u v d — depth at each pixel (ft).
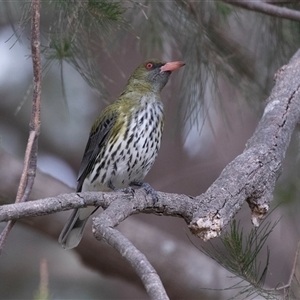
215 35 35.40
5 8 29.94
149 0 34.09
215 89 35.12
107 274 43.68
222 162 48.29
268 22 35.78
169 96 38.91
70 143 55.01
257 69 36.06
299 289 21.54
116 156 33.14
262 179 24.93
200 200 23.36
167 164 49.98
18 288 51.88
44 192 40.29
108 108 33.96
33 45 24.52
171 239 44.98
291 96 29.53
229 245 22.15
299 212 34.24
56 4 27.48
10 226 24.25
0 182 38.81
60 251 53.83
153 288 16.38
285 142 27.20
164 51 36.86
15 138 53.62
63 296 52.49
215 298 43.27
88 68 30.73
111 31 30.55
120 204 22.21
